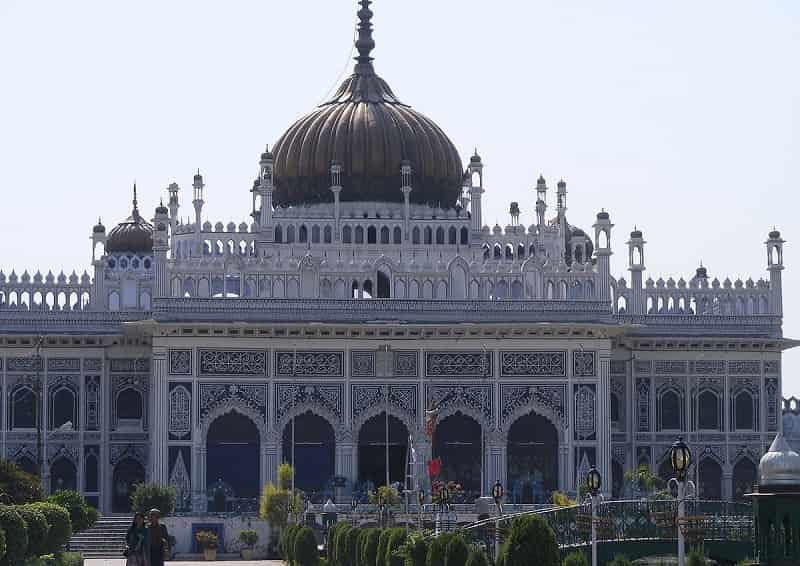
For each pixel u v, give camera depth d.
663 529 67.75
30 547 67.19
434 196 108.38
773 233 107.69
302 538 77.62
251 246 105.06
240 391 99.31
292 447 98.62
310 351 100.00
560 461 100.38
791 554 51.88
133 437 103.69
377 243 105.56
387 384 100.25
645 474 98.81
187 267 100.00
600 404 100.62
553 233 108.31
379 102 110.38
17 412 103.31
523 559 54.88
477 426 100.88
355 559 70.88
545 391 100.56
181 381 98.88
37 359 99.75
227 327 98.62
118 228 115.44
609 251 101.88
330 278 100.94
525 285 101.88
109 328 103.81
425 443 99.62
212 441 99.44
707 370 106.56
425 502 93.31
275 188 108.94
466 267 101.50
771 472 52.44
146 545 55.75
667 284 106.75
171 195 107.19
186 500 97.88
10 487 84.44
